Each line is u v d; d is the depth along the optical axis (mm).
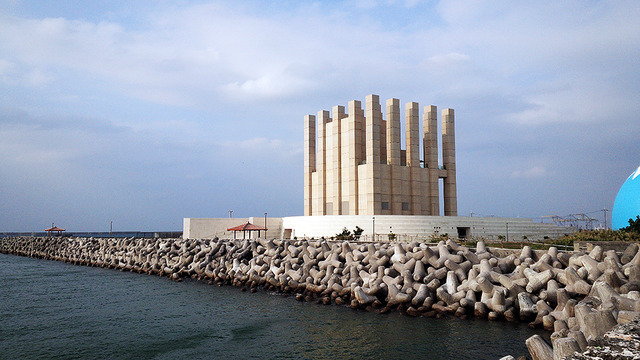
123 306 34406
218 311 31641
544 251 31031
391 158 84562
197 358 21875
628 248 26688
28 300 37500
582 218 83938
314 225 78938
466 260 30547
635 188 58344
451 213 90188
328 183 91375
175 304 34688
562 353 10250
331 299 32750
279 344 23453
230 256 47312
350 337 23844
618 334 9766
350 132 86062
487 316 25234
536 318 23281
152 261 56125
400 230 75500
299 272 37469
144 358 22109
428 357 20312
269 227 87500
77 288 43969
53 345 24422
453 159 92000
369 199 81438
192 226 86688
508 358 11938
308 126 97000
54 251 86375
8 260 82750
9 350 23641
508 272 28922
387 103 86562
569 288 23797
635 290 20234
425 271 30609
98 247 76250
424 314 26750
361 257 35406
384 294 29797
